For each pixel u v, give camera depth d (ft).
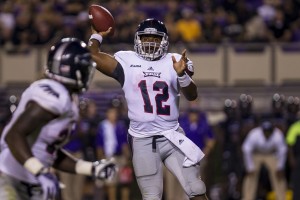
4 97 178.91
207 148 133.39
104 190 138.10
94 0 194.59
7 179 55.77
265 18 196.03
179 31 183.01
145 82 70.85
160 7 192.75
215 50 180.24
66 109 54.95
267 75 180.04
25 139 54.03
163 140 71.00
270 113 150.61
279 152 133.49
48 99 54.24
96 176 54.65
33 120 54.03
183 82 68.85
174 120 71.51
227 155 141.08
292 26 189.98
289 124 140.67
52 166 57.06
